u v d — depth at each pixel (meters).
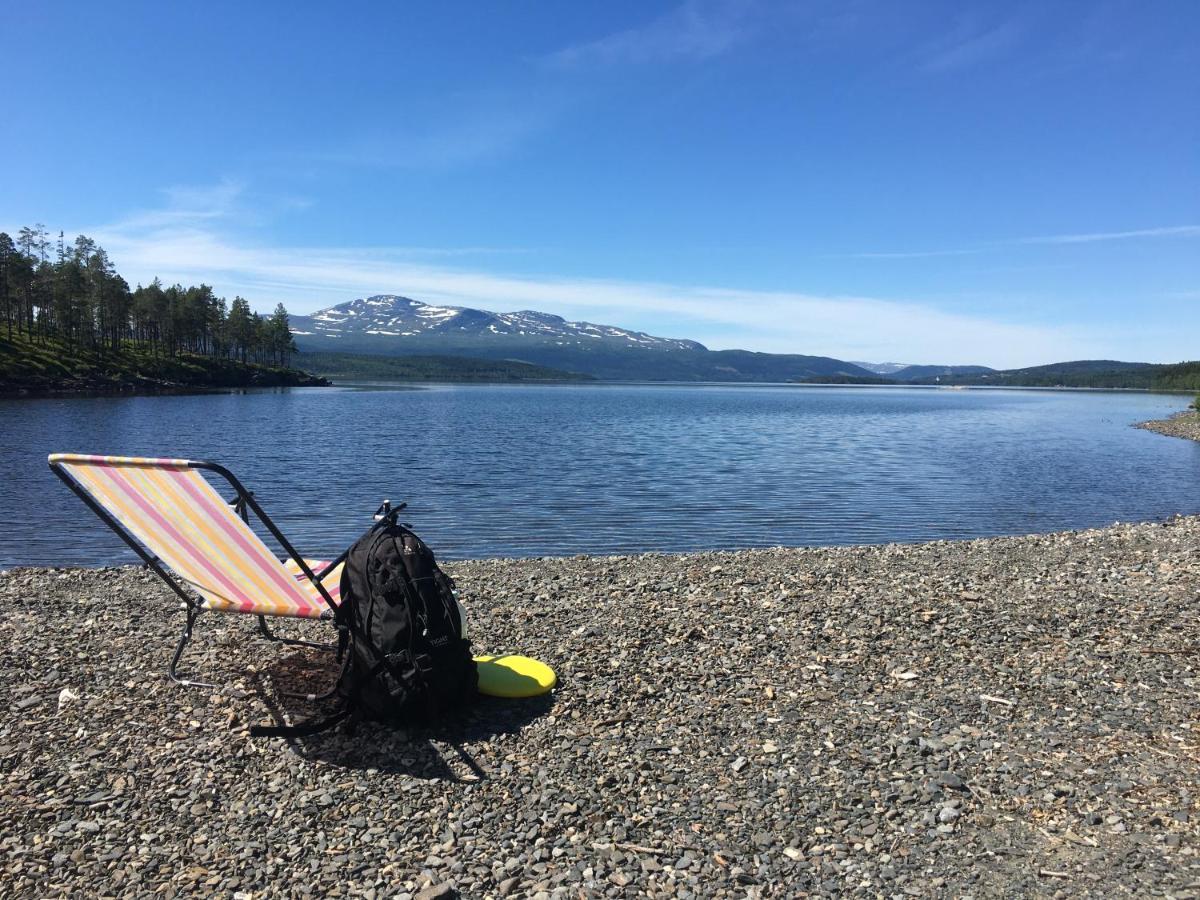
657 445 46.75
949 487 29.34
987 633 7.85
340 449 41.16
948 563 12.72
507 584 10.51
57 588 10.22
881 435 59.53
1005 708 5.97
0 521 19.69
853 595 9.54
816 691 6.35
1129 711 5.85
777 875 3.93
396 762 5.11
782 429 65.25
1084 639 7.65
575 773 4.98
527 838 4.24
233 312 157.12
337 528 19.81
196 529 5.43
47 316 116.25
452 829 4.32
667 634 7.88
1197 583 10.18
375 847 4.15
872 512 23.31
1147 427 72.50
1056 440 55.91
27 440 42.75
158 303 131.12
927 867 3.98
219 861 4.01
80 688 6.26
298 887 3.80
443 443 45.59
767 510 23.38
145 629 7.90
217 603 6.19
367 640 5.51
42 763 5.01
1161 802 4.50
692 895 3.77
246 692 6.19
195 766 5.00
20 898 3.71
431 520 21.08
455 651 5.71
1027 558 13.27
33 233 116.56
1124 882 3.79
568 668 6.85
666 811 4.53
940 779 4.82
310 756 5.16
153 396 100.31
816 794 4.71
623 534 19.55
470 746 5.34
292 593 5.78
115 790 4.70
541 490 26.94
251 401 97.19
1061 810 4.47
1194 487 30.08
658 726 5.69
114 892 3.76
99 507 5.82
